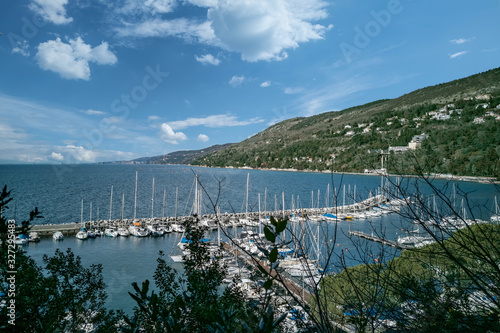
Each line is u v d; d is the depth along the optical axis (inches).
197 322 131.0
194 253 285.6
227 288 253.0
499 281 107.0
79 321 285.0
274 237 76.9
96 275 343.9
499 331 101.4
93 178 7421.3
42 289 213.3
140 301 83.0
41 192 4335.6
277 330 138.7
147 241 1962.4
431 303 112.1
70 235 2079.2
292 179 7155.5
